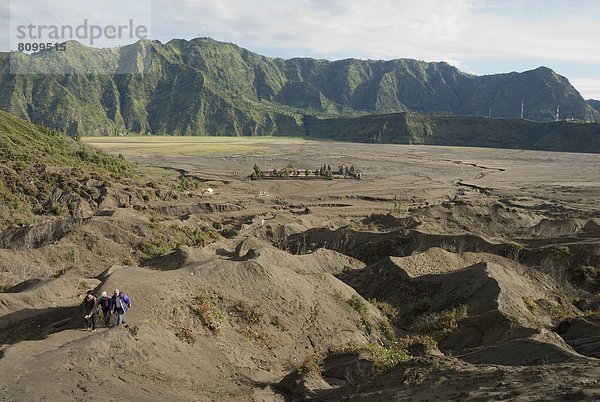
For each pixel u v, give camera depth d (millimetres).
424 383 17422
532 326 29578
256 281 32938
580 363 16844
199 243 60906
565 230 69062
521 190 122875
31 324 28938
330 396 20734
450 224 73562
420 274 44188
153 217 68188
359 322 35000
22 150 90125
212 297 29875
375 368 22734
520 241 57500
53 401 16984
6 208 68875
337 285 38062
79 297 34750
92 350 20703
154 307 26422
